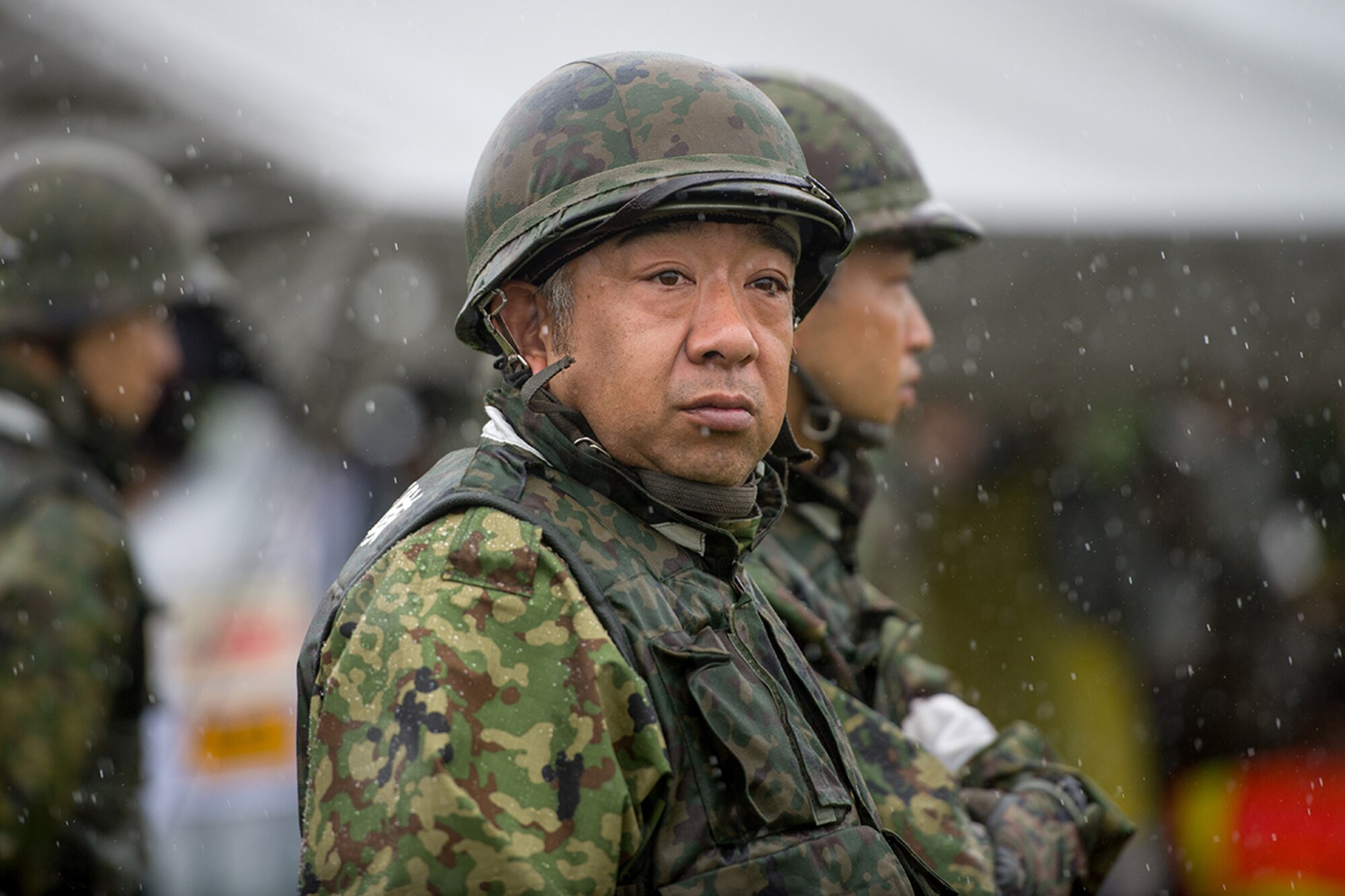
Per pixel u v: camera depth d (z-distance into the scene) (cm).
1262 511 1588
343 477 1286
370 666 375
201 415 1208
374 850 353
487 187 441
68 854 744
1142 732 1552
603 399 421
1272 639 1552
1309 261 1450
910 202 679
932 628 1642
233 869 1041
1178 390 1548
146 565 1131
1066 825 645
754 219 423
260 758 1088
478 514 399
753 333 427
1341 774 1412
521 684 374
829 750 436
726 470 421
